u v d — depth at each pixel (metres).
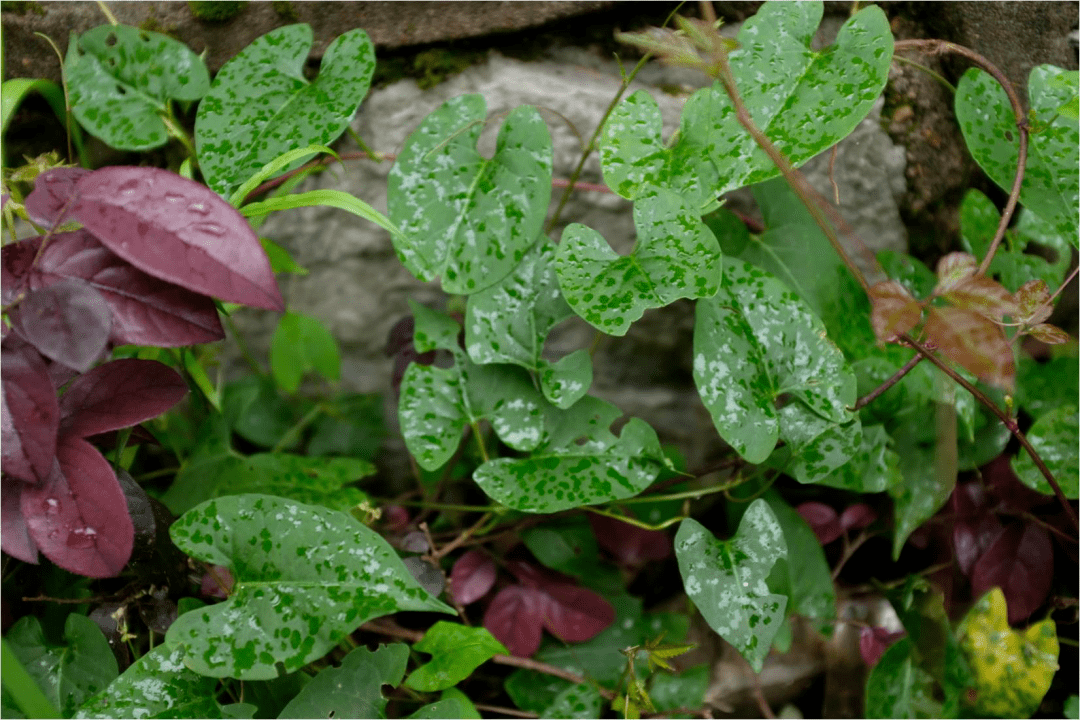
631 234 0.80
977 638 0.74
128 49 0.75
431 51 0.78
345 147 0.79
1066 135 0.74
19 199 0.74
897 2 0.78
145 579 0.72
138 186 0.68
